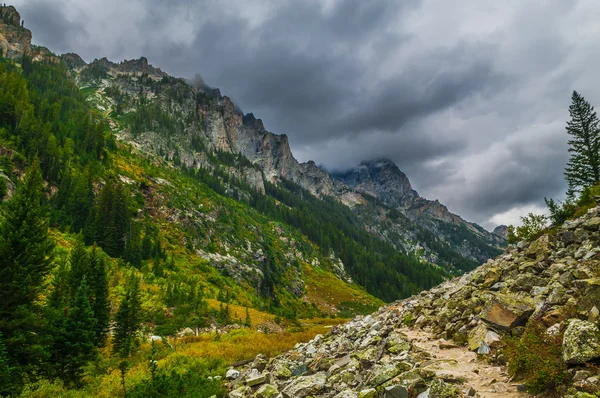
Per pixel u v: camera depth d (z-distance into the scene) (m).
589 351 6.66
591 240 14.62
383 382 9.02
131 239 90.56
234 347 26.66
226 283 103.62
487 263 21.56
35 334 20.81
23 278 21.17
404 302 26.08
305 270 172.50
